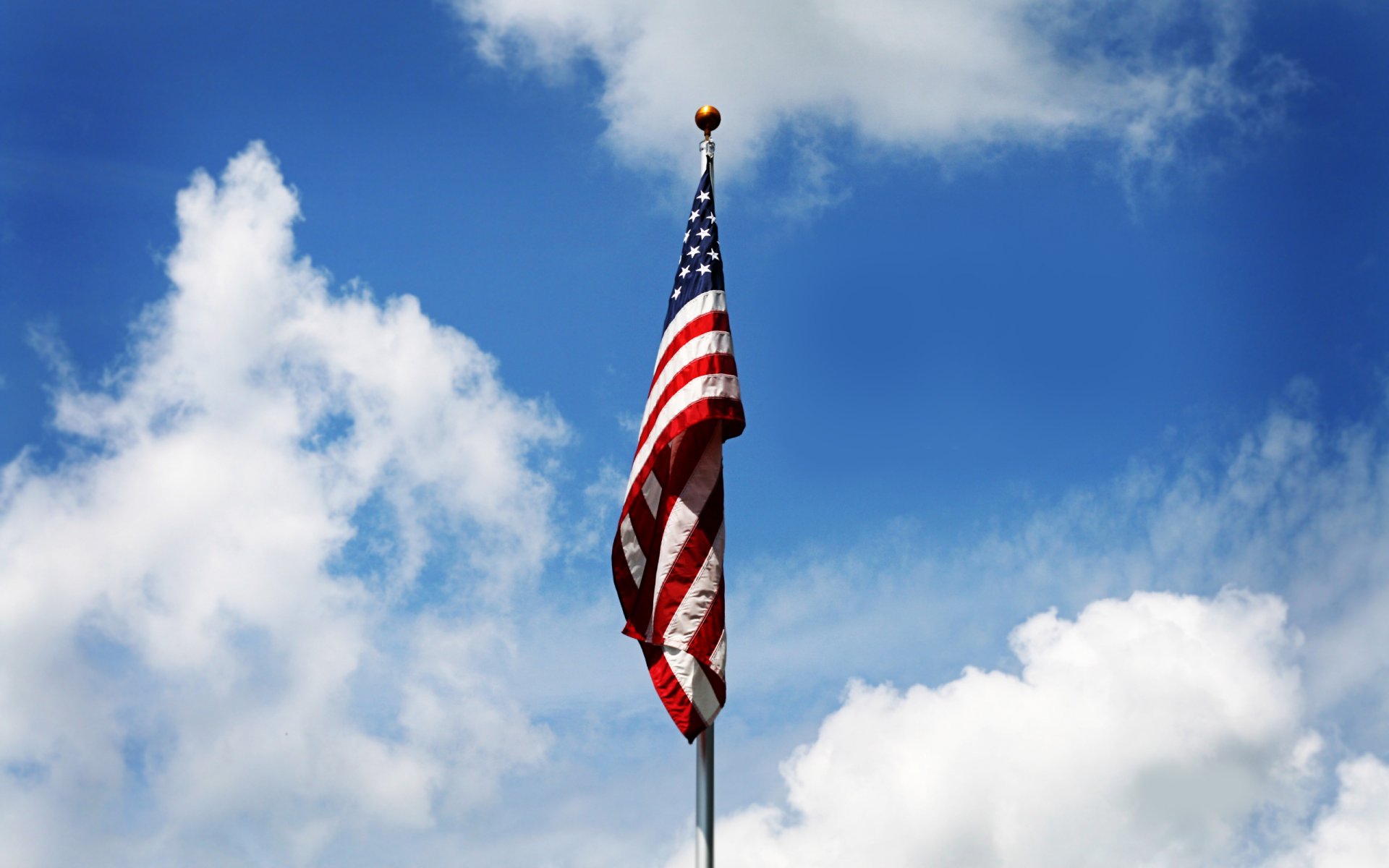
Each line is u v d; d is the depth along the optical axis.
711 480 18.88
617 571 18.59
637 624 18.25
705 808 17.28
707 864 17.05
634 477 19.25
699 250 20.78
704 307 20.00
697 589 18.16
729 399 19.16
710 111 21.97
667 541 18.50
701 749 17.53
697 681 17.62
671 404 19.27
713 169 21.77
